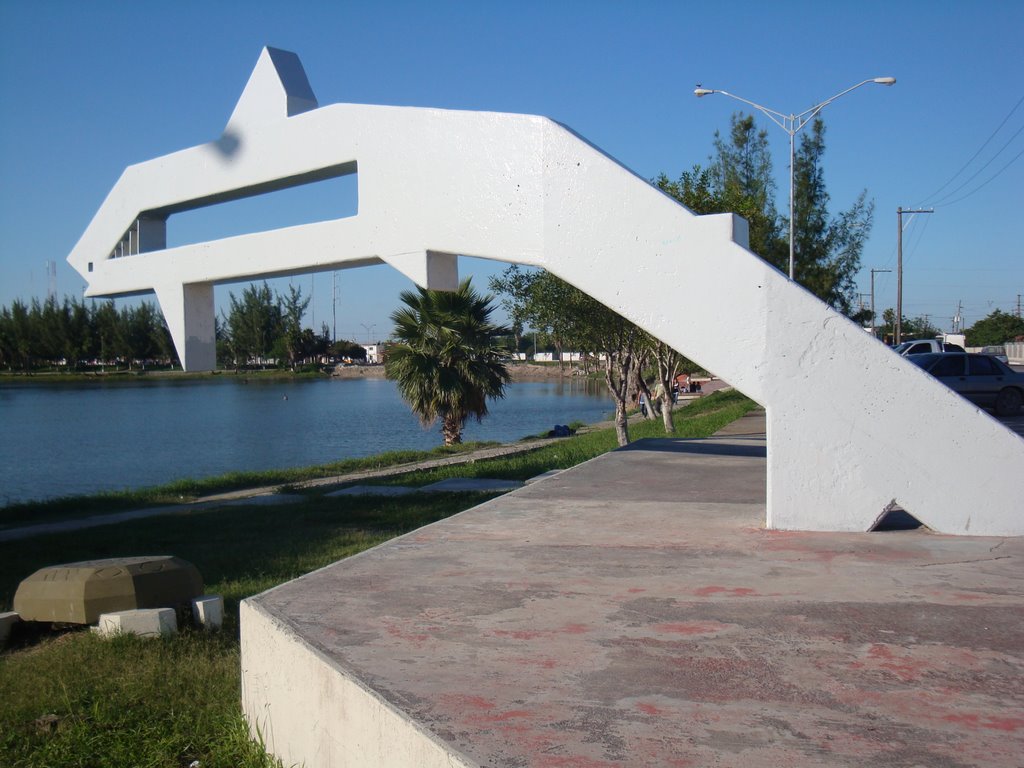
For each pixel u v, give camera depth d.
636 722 2.89
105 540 10.90
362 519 11.70
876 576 4.77
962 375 20.70
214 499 16.08
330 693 3.41
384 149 7.27
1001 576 4.75
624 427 18.83
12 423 42.09
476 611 4.18
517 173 6.59
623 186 6.20
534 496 7.64
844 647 3.65
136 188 9.49
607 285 6.26
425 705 3.02
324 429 38.47
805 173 29.11
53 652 5.66
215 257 8.66
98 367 113.88
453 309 26.69
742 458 10.37
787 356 5.88
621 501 7.35
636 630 3.88
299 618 4.04
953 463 5.72
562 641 3.73
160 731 4.44
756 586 4.59
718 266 5.96
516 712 2.97
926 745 2.73
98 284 10.02
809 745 2.73
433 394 26.20
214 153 8.62
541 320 18.23
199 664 5.33
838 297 30.45
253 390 78.38
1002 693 3.15
